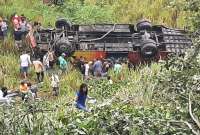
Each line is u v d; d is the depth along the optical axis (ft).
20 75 123.85
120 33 134.92
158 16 155.53
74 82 117.50
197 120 43.96
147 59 128.77
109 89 93.35
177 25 148.05
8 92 101.19
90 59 128.57
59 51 127.75
